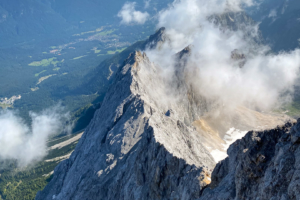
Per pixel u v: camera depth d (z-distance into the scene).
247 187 38.31
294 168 32.09
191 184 51.94
